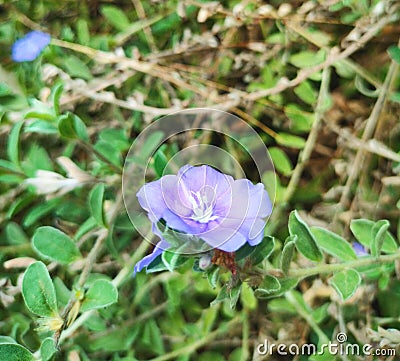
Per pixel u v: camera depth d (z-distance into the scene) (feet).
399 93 0.60
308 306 0.57
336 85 0.66
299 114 0.64
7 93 0.61
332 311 0.57
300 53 0.64
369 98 0.65
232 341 0.60
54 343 0.48
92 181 0.57
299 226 0.48
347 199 0.61
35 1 0.68
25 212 0.63
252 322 0.61
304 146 0.63
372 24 0.60
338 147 0.64
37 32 0.64
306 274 0.48
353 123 0.66
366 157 0.62
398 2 0.59
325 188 0.65
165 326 0.60
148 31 0.67
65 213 0.61
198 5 0.63
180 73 0.66
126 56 0.68
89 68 0.67
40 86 0.63
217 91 0.67
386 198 0.61
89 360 0.57
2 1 0.67
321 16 0.63
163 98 0.66
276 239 0.60
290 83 0.62
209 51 0.66
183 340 0.60
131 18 0.69
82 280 0.53
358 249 0.58
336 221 0.61
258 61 0.65
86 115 0.65
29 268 0.48
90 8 0.69
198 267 0.44
